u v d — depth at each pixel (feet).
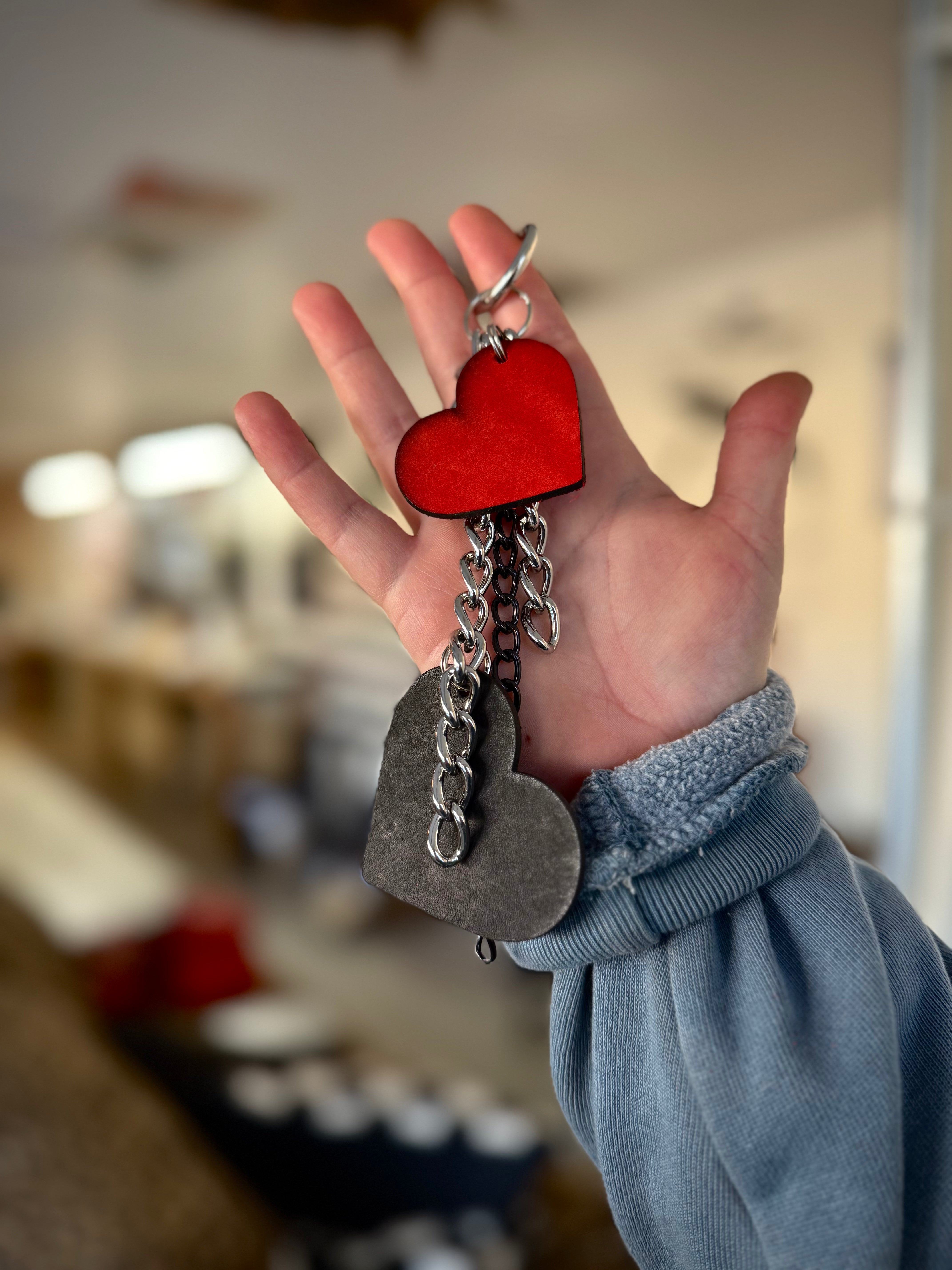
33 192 5.49
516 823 1.47
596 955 1.45
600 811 1.48
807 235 5.65
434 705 1.60
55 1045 4.46
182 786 10.90
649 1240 1.45
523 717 1.64
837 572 5.78
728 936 1.45
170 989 6.24
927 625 3.84
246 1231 3.71
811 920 1.43
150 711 11.34
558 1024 1.57
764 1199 1.28
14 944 5.80
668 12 4.17
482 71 4.55
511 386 1.71
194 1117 4.62
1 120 4.82
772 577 1.61
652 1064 1.44
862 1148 1.26
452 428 1.70
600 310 6.88
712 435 6.58
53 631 12.78
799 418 1.61
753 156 5.20
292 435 1.82
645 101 4.77
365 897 8.73
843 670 5.82
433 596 1.76
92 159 5.18
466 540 1.78
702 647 1.61
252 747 10.16
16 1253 3.00
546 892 1.42
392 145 5.12
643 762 1.51
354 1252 3.84
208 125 4.91
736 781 1.48
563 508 1.73
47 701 12.78
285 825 9.54
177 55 4.34
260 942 8.38
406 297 2.04
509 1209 4.22
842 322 5.58
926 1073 1.39
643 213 5.82
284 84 4.59
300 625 9.73
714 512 1.64
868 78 4.49
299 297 2.01
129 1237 3.28
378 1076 5.29
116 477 11.17
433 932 8.60
